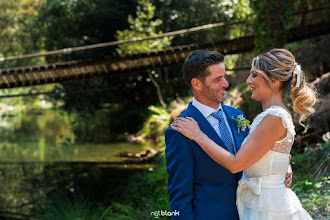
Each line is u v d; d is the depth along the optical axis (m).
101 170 8.52
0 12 21.86
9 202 6.66
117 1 14.84
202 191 2.15
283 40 7.66
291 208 2.12
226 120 2.35
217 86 2.20
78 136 14.15
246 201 2.17
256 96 2.17
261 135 2.04
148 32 12.55
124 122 15.11
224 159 2.04
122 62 9.43
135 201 5.75
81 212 5.19
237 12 12.41
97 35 15.27
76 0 15.39
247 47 9.52
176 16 13.99
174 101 13.00
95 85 15.23
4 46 21.84
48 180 8.09
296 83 2.18
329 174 4.51
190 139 2.15
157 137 11.34
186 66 2.26
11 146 12.74
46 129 16.91
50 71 9.20
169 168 2.18
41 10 16.36
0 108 28.88
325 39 10.27
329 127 5.89
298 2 9.80
